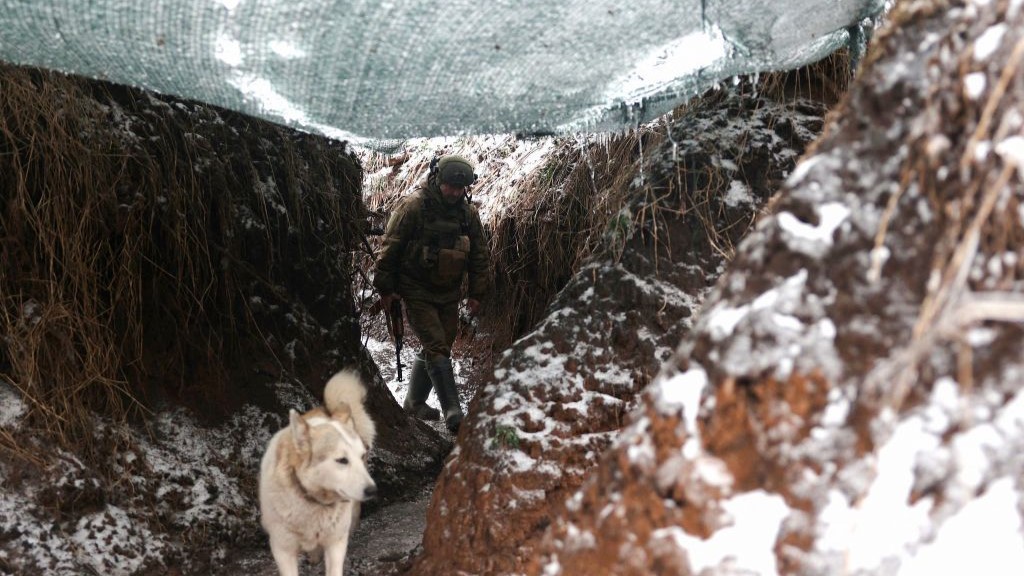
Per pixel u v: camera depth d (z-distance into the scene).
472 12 2.53
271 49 2.69
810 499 1.61
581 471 3.40
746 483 1.70
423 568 3.55
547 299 7.39
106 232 4.91
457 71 2.99
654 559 1.77
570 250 6.99
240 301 5.92
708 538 1.70
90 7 2.45
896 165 1.70
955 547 1.46
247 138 6.18
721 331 1.82
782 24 3.04
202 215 5.58
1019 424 1.48
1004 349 1.50
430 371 6.78
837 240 1.72
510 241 7.89
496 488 3.43
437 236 6.77
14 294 4.49
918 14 1.78
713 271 3.88
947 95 1.63
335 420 4.02
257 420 5.60
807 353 1.67
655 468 1.83
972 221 1.54
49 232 4.60
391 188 9.98
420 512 5.52
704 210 4.00
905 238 1.63
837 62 4.37
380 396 6.91
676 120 4.77
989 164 1.54
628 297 3.84
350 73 2.91
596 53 3.02
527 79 3.19
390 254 6.79
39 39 2.70
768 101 4.39
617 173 5.61
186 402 5.33
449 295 6.93
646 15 2.72
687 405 1.82
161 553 4.36
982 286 1.52
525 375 3.78
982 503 1.47
